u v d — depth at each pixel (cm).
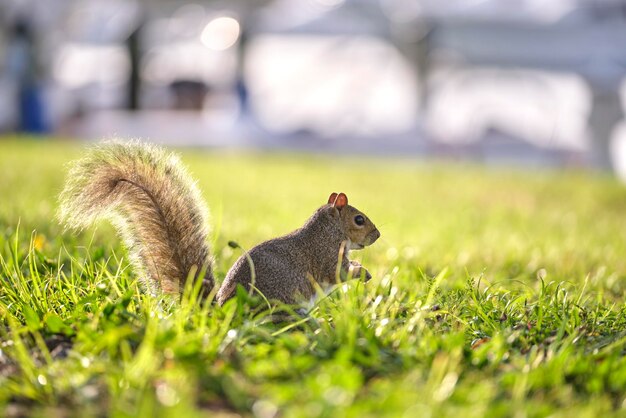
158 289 590
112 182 596
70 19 3384
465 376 469
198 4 3406
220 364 465
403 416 391
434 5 3136
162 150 611
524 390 446
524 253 1016
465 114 3212
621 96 3134
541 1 3188
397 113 3228
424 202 1758
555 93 3216
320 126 3209
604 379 477
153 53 3347
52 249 788
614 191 2130
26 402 438
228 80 3288
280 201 1552
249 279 579
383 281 666
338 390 409
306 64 3266
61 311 577
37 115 3198
